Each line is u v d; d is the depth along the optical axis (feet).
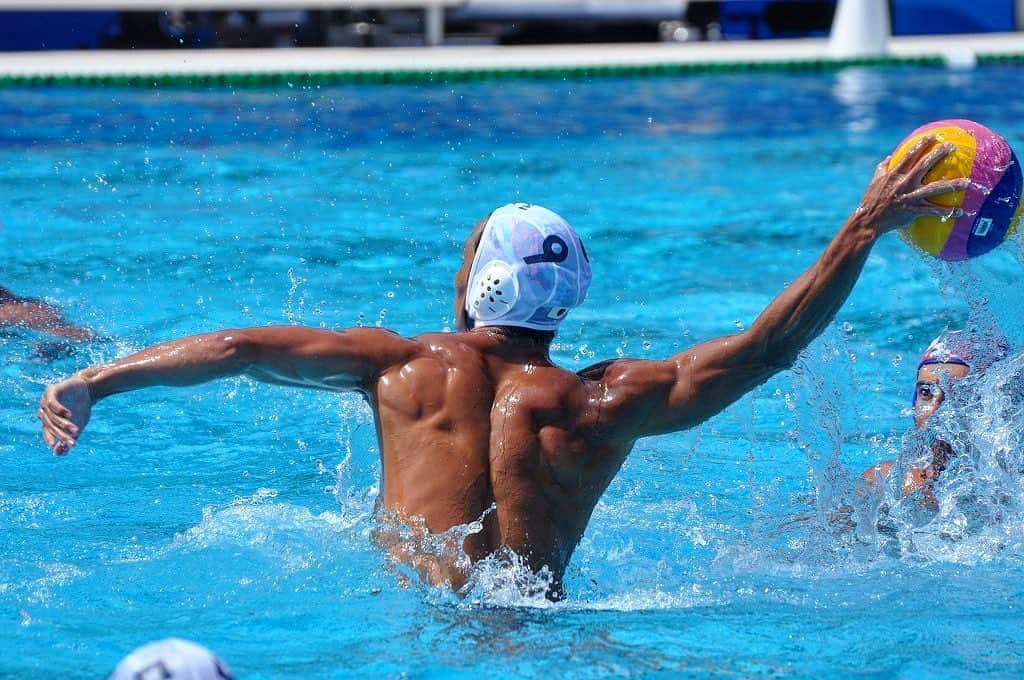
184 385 33.71
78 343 61.98
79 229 83.41
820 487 42.75
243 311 67.51
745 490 46.85
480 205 91.61
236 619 34.55
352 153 107.55
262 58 143.95
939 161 35.32
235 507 44.11
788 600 36.50
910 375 60.59
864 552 40.96
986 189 35.65
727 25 169.89
